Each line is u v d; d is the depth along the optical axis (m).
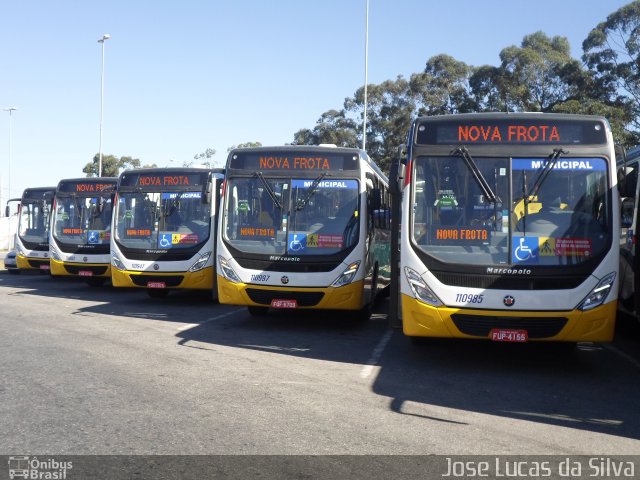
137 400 6.79
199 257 14.91
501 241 8.45
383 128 42.28
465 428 6.14
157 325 11.91
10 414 6.25
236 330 11.58
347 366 8.80
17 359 8.67
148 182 15.42
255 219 11.83
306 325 12.48
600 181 8.56
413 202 8.74
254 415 6.37
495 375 8.44
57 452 5.28
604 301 8.25
